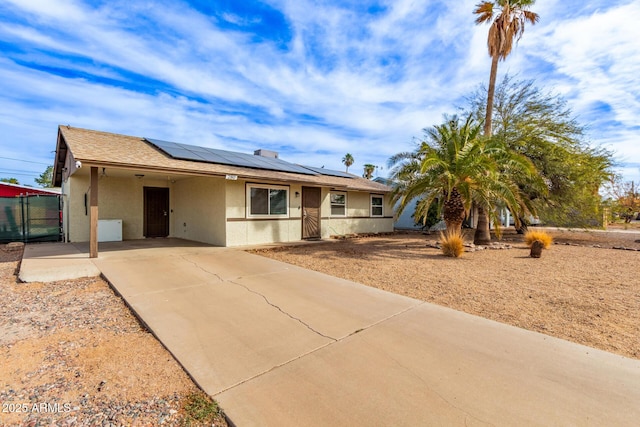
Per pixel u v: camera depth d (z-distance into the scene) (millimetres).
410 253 9688
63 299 4887
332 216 14469
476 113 15977
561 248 11172
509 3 11523
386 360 3012
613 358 3053
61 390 2531
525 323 3980
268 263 7668
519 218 15562
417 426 2092
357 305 4664
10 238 10734
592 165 13547
